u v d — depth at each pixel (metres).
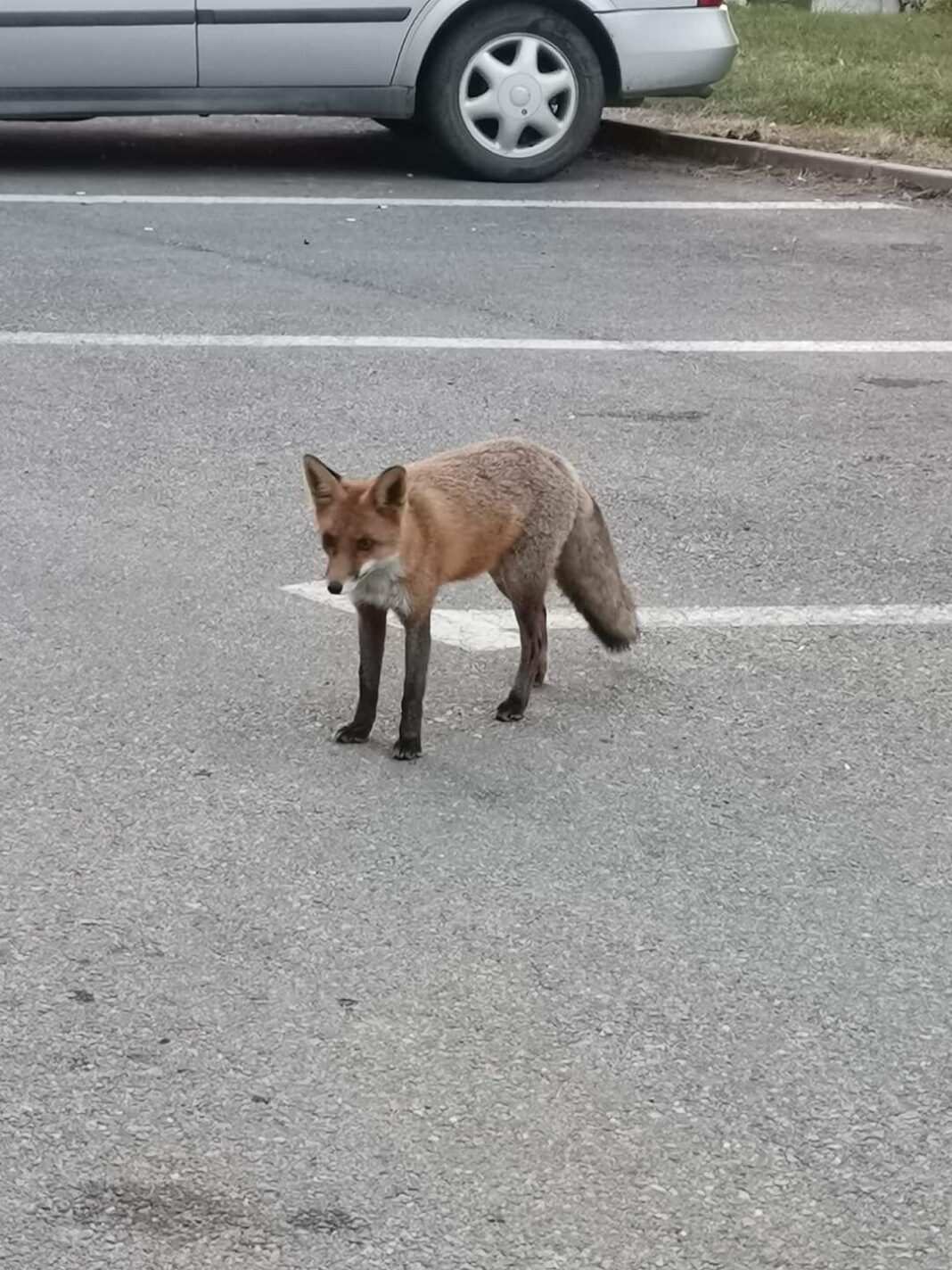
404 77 11.36
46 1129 3.07
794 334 8.35
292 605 5.41
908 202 11.03
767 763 4.50
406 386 7.53
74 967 3.55
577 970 3.57
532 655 4.74
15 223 10.16
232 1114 3.11
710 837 4.12
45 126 13.78
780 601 5.53
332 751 4.53
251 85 11.30
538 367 7.82
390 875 3.92
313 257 9.55
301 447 6.80
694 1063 3.29
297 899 3.82
